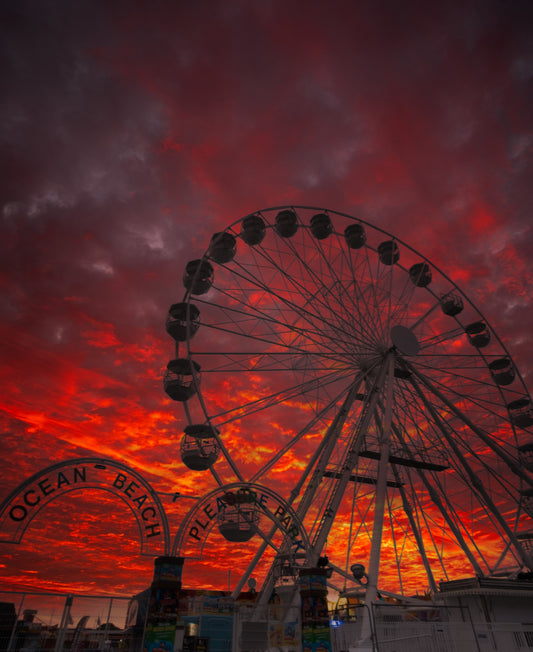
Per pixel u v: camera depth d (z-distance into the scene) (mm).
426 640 17656
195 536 18859
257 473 29047
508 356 37406
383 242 39312
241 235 34531
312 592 19859
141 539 18000
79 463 17734
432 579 31203
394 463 31781
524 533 33625
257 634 19188
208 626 21250
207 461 28906
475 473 32719
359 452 30281
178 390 30656
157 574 17328
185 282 34188
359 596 25891
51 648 14867
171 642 16297
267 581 25422
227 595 30594
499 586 24562
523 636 19000
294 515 22531
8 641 14406
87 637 15523
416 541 32812
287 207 35938
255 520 23719
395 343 34281
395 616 22484
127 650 16656
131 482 18406
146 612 17266
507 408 36781
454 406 33812
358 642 18984
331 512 27500
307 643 19000
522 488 34750
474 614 24016
